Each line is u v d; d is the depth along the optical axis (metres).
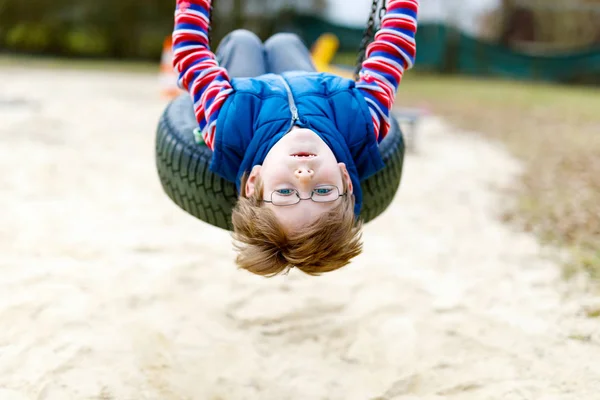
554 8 22.91
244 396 2.67
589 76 19.62
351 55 20.88
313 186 1.83
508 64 20.45
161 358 2.88
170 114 2.62
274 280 3.66
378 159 2.14
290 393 2.70
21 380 2.63
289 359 2.94
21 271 3.56
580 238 4.38
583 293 3.57
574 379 2.76
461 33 20.69
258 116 2.03
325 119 2.01
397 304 3.42
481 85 17.47
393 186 2.54
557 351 2.98
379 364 2.91
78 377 2.68
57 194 5.04
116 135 7.51
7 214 4.48
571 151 7.25
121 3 21.53
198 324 3.17
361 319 3.27
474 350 3.01
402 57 2.24
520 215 4.96
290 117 1.98
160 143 2.55
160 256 3.92
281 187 1.82
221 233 4.36
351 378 2.81
